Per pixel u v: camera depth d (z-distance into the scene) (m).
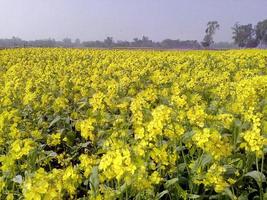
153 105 8.20
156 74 12.32
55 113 8.20
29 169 5.00
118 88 10.10
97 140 6.26
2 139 5.92
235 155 4.97
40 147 5.72
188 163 5.09
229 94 8.81
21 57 23.70
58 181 3.68
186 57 20.88
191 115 5.16
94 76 11.79
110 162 3.62
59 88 11.58
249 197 4.83
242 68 15.91
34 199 3.33
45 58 23.22
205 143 4.16
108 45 91.38
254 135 4.30
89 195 4.30
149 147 4.29
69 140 6.78
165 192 4.24
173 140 4.95
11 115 6.77
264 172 5.12
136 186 3.88
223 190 4.18
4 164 4.64
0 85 11.76
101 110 7.16
